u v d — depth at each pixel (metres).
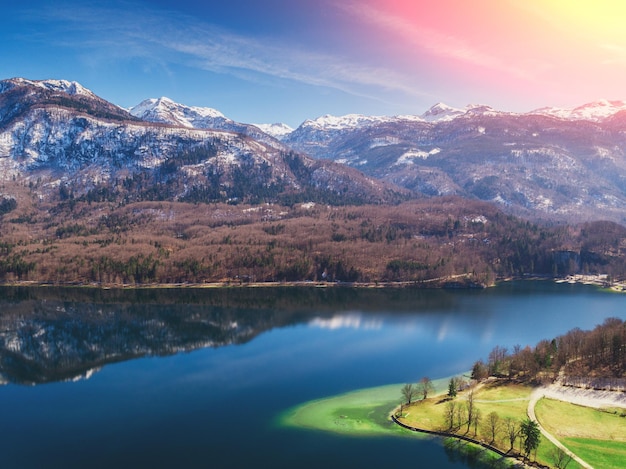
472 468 134.88
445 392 184.25
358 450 143.88
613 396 173.75
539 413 160.88
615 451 139.75
